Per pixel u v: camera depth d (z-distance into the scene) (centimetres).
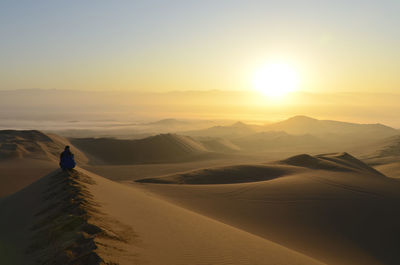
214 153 12375
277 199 2995
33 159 7031
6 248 1031
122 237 1052
